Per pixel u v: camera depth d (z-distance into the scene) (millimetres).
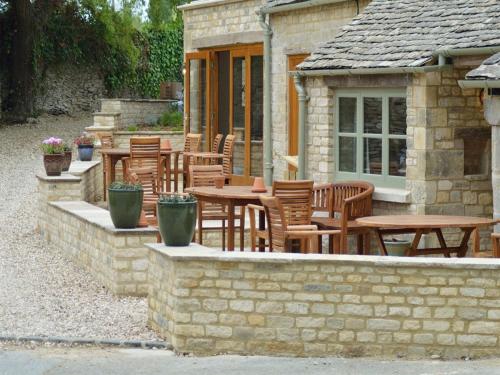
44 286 14008
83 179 19062
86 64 35094
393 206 14344
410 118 14078
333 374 9703
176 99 34594
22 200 21719
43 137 30781
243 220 14750
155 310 11375
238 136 22734
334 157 15766
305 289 10375
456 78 13969
